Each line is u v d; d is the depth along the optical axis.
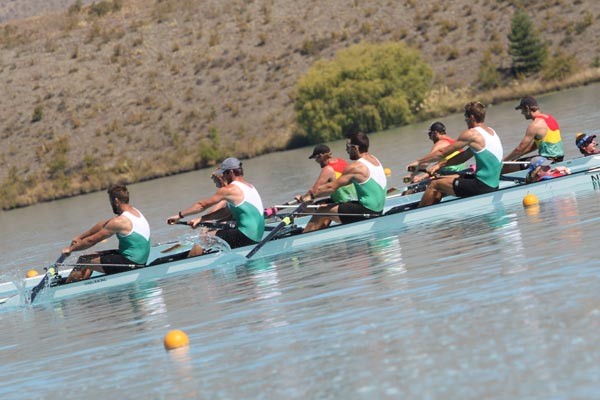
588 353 24.84
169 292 46.81
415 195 59.50
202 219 55.50
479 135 53.28
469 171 57.28
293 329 33.22
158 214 96.06
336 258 46.91
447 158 59.81
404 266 41.00
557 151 57.44
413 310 32.50
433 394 24.20
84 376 32.38
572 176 54.00
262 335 33.22
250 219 52.72
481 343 27.38
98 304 47.38
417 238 48.06
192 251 53.62
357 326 31.81
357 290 37.69
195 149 192.38
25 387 32.53
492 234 44.56
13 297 52.47
